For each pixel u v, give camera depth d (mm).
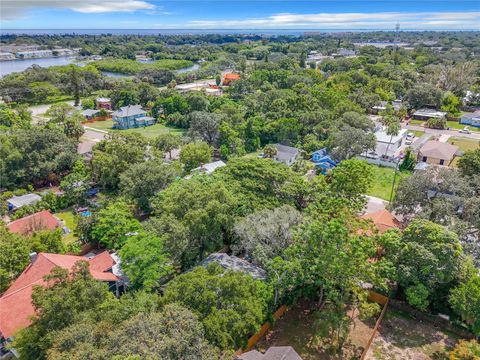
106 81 138375
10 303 27688
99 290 23891
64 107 97188
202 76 170250
